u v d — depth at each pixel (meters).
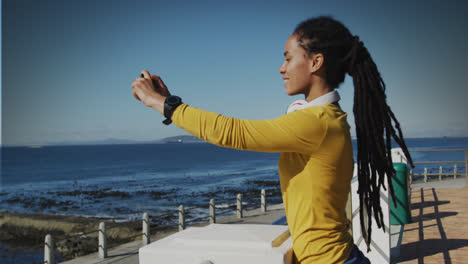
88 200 42.31
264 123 0.95
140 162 123.62
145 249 0.94
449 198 8.28
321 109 1.01
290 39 1.13
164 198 40.88
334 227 1.03
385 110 1.11
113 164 118.00
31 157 172.38
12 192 57.88
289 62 1.13
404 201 6.04
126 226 18.91
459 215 6.41
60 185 66.44
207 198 39.31
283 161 1.08
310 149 0.98
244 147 0.95
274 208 16.72
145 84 1.04
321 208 1.01
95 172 91.12
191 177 70.69
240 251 0.90
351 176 1.08
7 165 126.12
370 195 1.18
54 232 22.84
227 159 134.88
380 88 1.13
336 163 1.00
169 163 115.81
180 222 12.26
